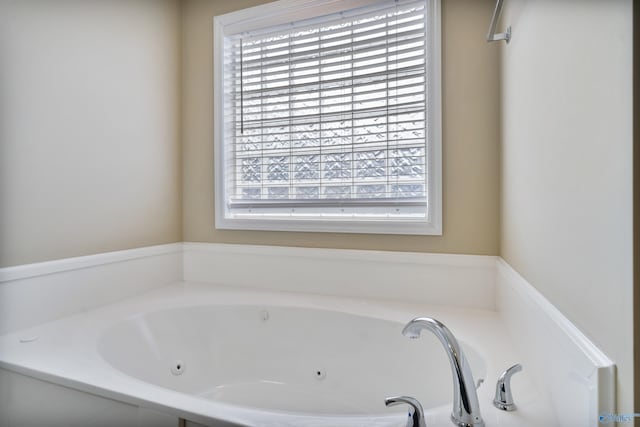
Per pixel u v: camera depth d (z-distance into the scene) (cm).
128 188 182
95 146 165
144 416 90
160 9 201
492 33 133
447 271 164
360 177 181
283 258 193
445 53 162
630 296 54
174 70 211
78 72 157
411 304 167
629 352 54
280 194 198
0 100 129
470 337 129
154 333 160
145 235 192
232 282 204
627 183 54
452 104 162
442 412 81
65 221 152
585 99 69
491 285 158
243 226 201
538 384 93
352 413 149
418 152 171
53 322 145
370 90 178
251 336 174
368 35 178
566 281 78
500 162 154
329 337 162
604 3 61
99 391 96
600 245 63
